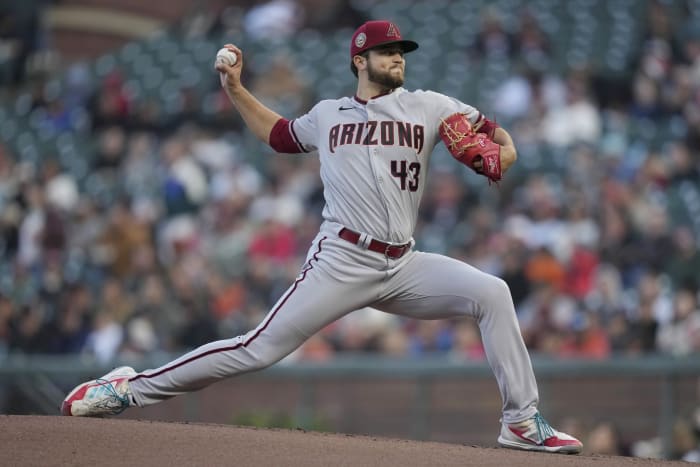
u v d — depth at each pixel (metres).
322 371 35.81
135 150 57.50
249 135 56.72
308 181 49.78
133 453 15.33
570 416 33.97
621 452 33.47
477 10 67.69
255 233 46.19
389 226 17.42
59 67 73.19
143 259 45.94
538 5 67.25
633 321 37.75
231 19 73.75
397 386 35.25
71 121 62.38
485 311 17.56
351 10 71.12
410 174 17.50
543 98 55.72
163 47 69.88
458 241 44.97
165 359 36.91
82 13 78.81
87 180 56.12
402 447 16.75
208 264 44.81
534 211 44.84
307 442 16.53
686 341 37.34
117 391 18.27
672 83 59.25
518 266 41.06
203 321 41.12
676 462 17.45
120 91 62.09
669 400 33.31
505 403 17.86
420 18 68.81
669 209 47.50
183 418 36.66
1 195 52.66
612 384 33.78
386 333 38.94
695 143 54.91
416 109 17.62
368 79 17.69
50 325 42.31
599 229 44.00
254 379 36.25
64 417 17.95
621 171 49.38
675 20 66.00
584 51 62.56
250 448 15.82
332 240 17.58
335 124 17.72
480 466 15.50
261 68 65.56
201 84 65.12
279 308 17.66
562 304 39.00
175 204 50.09
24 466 14.63
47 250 47.97
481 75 60.19
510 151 17.64
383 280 17.72
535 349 37.81
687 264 41.97
